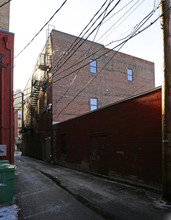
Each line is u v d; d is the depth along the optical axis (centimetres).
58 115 1680
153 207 470
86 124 1088
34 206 505
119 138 800
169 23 520
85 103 1844
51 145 1677
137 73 2372
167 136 500
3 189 529
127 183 735
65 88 1747
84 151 1098
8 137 1045
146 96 676
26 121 2995
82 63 1888
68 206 503
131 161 725
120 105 805
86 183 762
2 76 1062
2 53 1077
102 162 920
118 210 460
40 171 1153
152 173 629
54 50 1736
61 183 769
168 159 495
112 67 2130
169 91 505
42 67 1809
